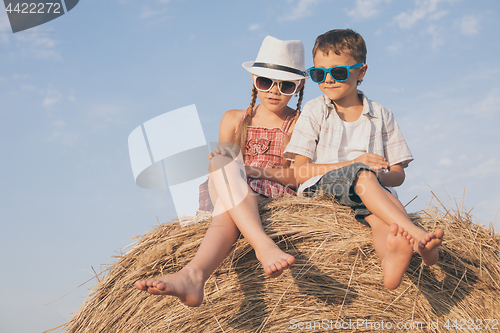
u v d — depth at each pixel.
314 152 2.66
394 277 1.79
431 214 2.22
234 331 2.24
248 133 2.97
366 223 2.15
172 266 2.31
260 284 2.25
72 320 2.47
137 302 2.36
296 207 2.30
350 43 2.52
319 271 2.17
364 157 2.30
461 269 2.11
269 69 2.91
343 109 2.69
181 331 2.28
